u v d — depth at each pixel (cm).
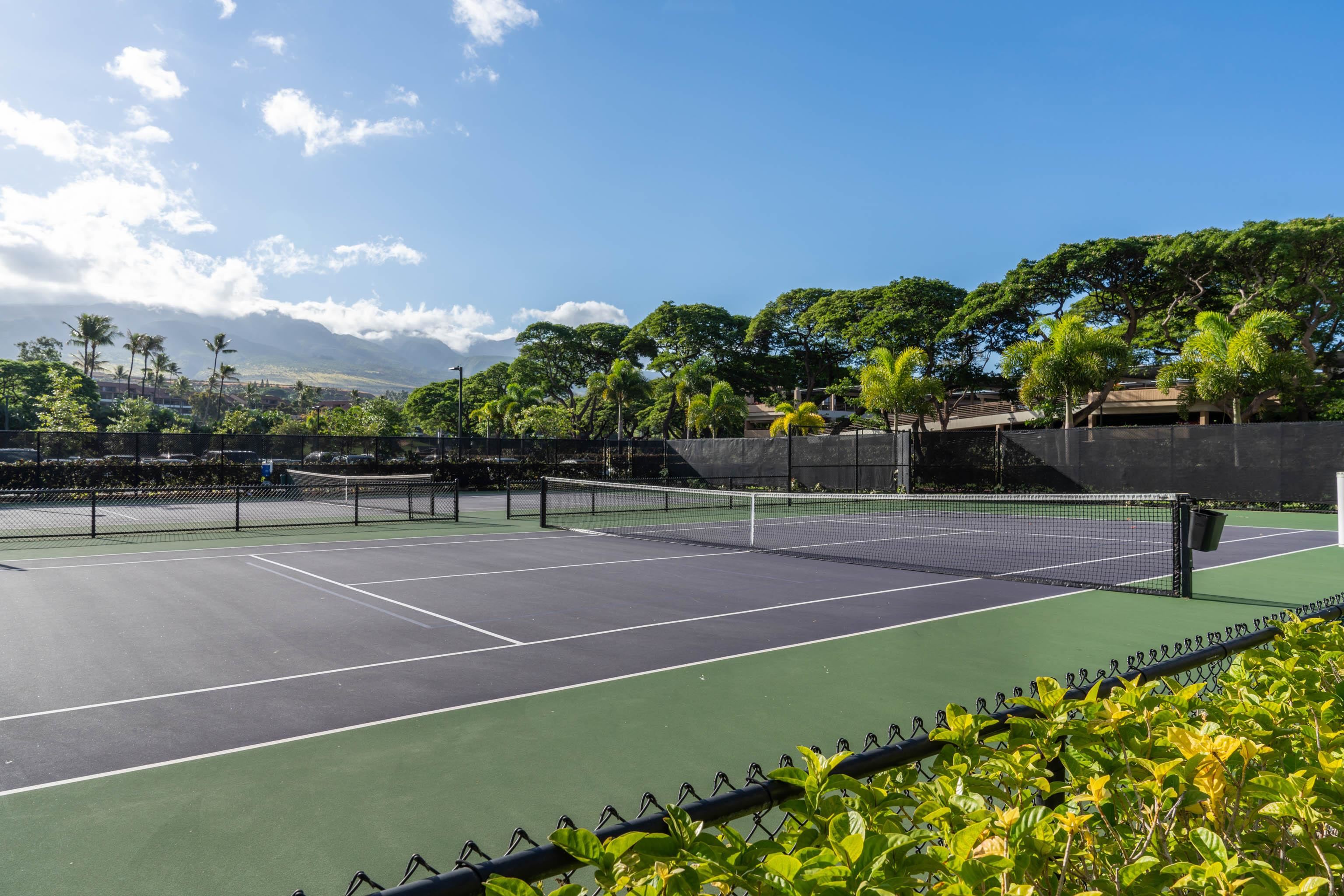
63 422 3934
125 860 354
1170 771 157
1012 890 122
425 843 370
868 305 5809
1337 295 3628
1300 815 152
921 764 454
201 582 1123
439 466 3344
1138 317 4497
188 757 478
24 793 426
